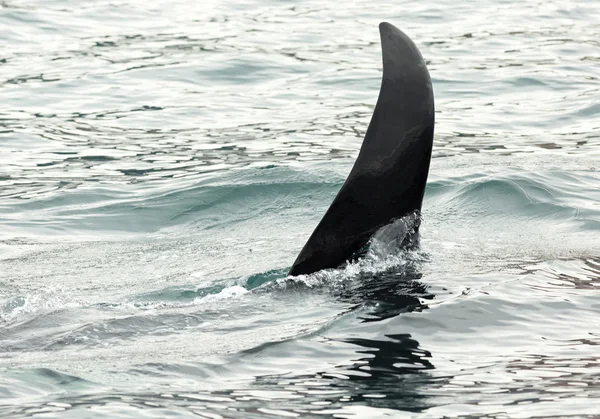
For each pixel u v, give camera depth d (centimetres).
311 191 4672
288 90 6988
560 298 2842
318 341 2508
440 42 8075
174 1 9488
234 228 4262
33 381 2284
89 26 8512
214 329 2622
